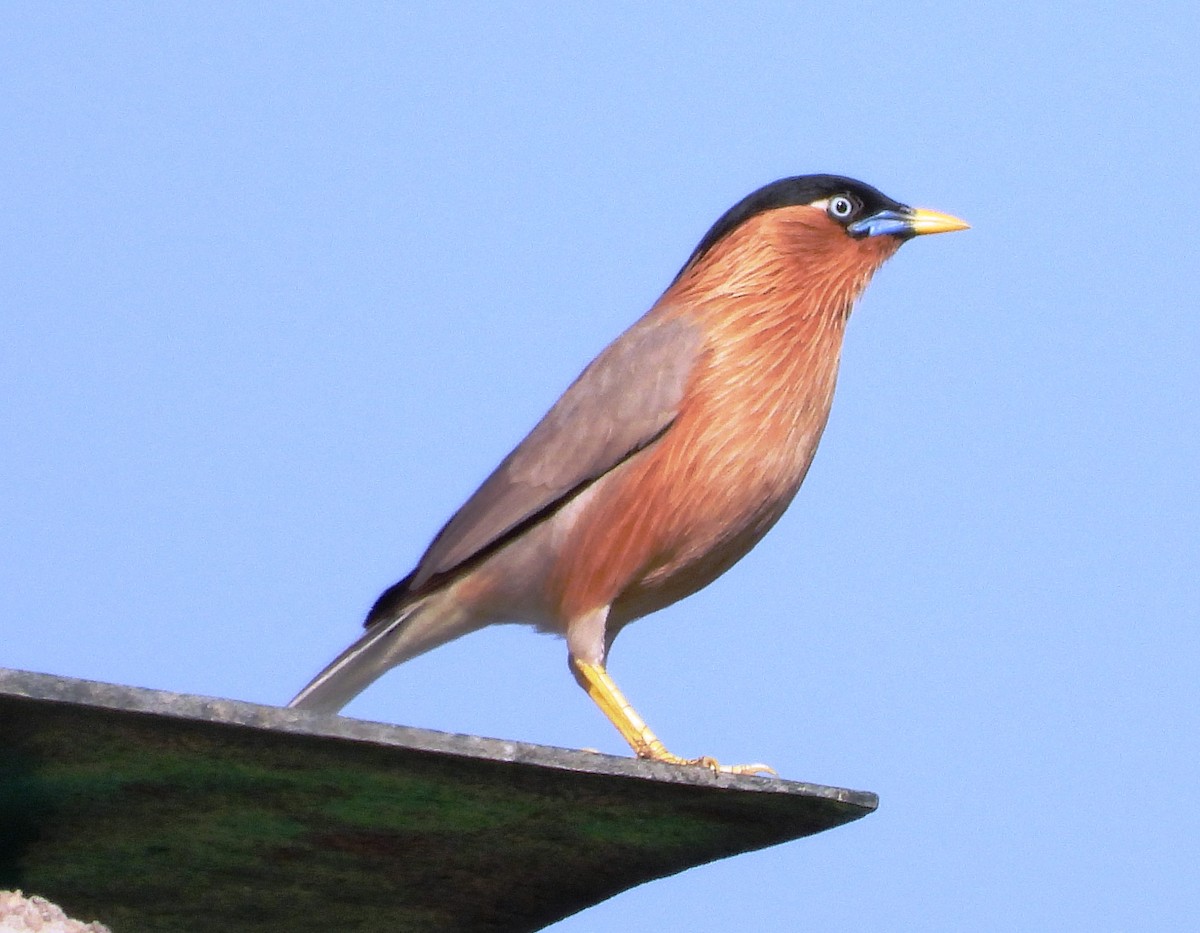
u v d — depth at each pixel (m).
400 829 9.15
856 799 8.96
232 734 7.76
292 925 10.52
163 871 9.59
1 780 8.21
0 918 7.85
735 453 12.64
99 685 7.39
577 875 9.85
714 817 9.11
